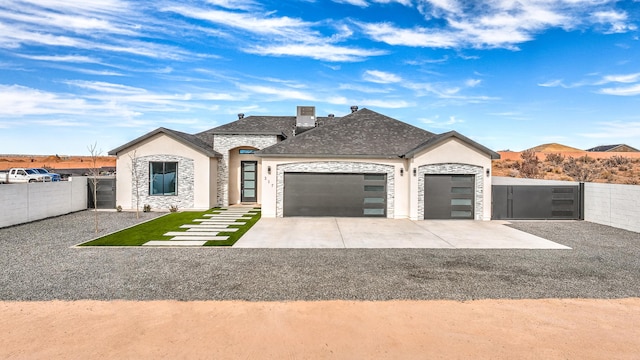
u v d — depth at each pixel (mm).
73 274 8094
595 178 32812
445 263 9258
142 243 11398
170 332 5352
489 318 5902
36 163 73000
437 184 16734
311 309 6223
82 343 4992
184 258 9602
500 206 16797
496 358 4676
